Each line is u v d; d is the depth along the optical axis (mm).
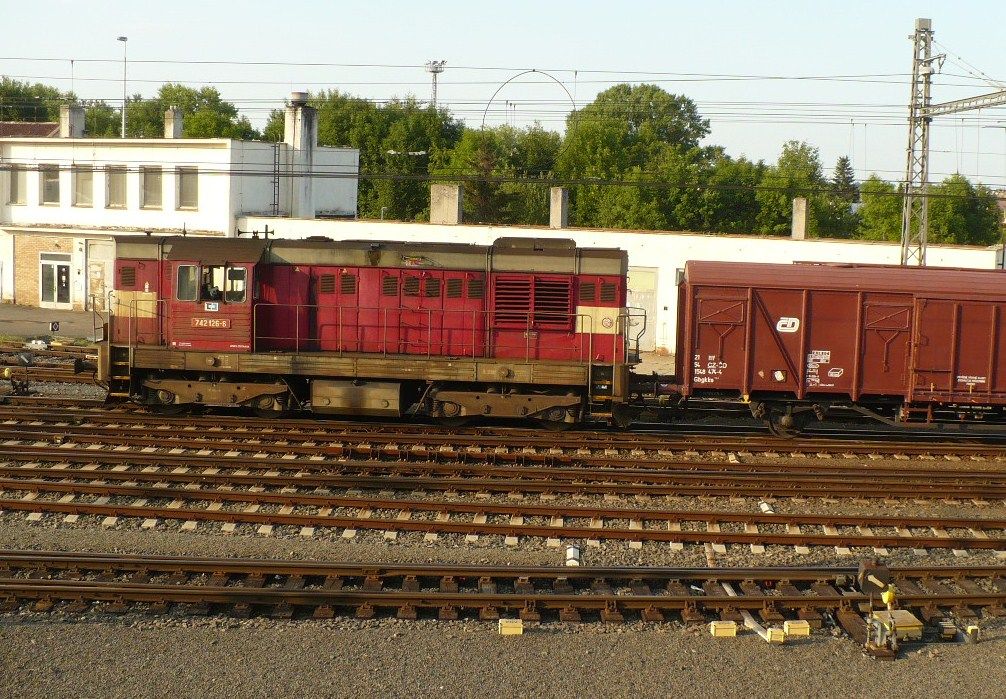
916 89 30500
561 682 10484
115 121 100188
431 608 12156
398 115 88125
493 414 20891
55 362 28578
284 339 21656
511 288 21125
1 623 11516
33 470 16781
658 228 66000
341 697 10039
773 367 20844
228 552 14031
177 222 42594
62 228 43469
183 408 22281
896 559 14492
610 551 14531
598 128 80250
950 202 65375
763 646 11508
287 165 44375
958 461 19781
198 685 10195
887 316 20562
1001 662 11211
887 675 10852
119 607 11922
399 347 21484
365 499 15852
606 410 21234
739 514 15680
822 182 78875
